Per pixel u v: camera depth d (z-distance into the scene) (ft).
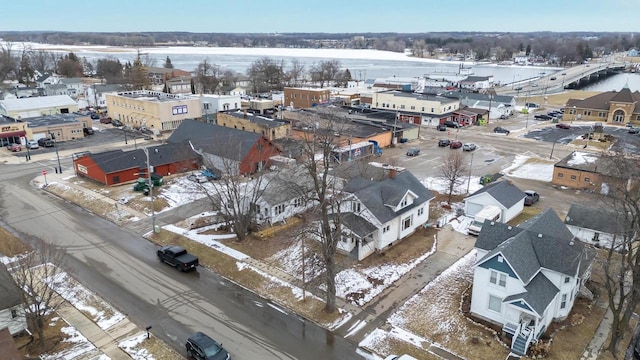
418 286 118.83
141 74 511.40
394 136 278.67
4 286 99.30
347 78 622.54
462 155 252.42
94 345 95.50
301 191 135.03
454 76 612.70
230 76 615.16
